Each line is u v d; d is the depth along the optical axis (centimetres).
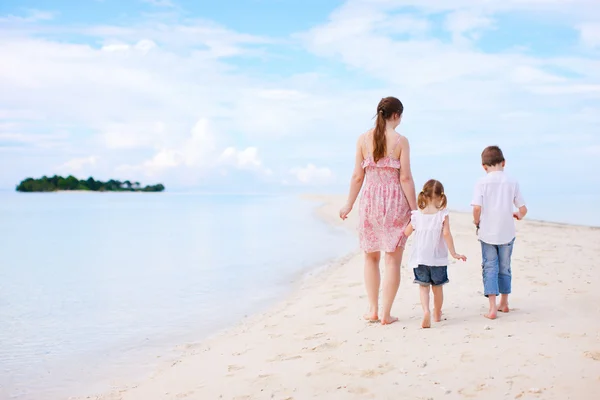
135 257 1137
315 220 2097
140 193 10088
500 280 496
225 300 714
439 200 471
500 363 365
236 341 493
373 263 505
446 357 385
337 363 394
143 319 627
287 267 963
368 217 495
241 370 403
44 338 554
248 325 572
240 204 3975
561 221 1588
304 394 344
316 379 367
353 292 655
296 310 588
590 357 367
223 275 902
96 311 668
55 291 795
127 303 710
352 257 1033
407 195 494
